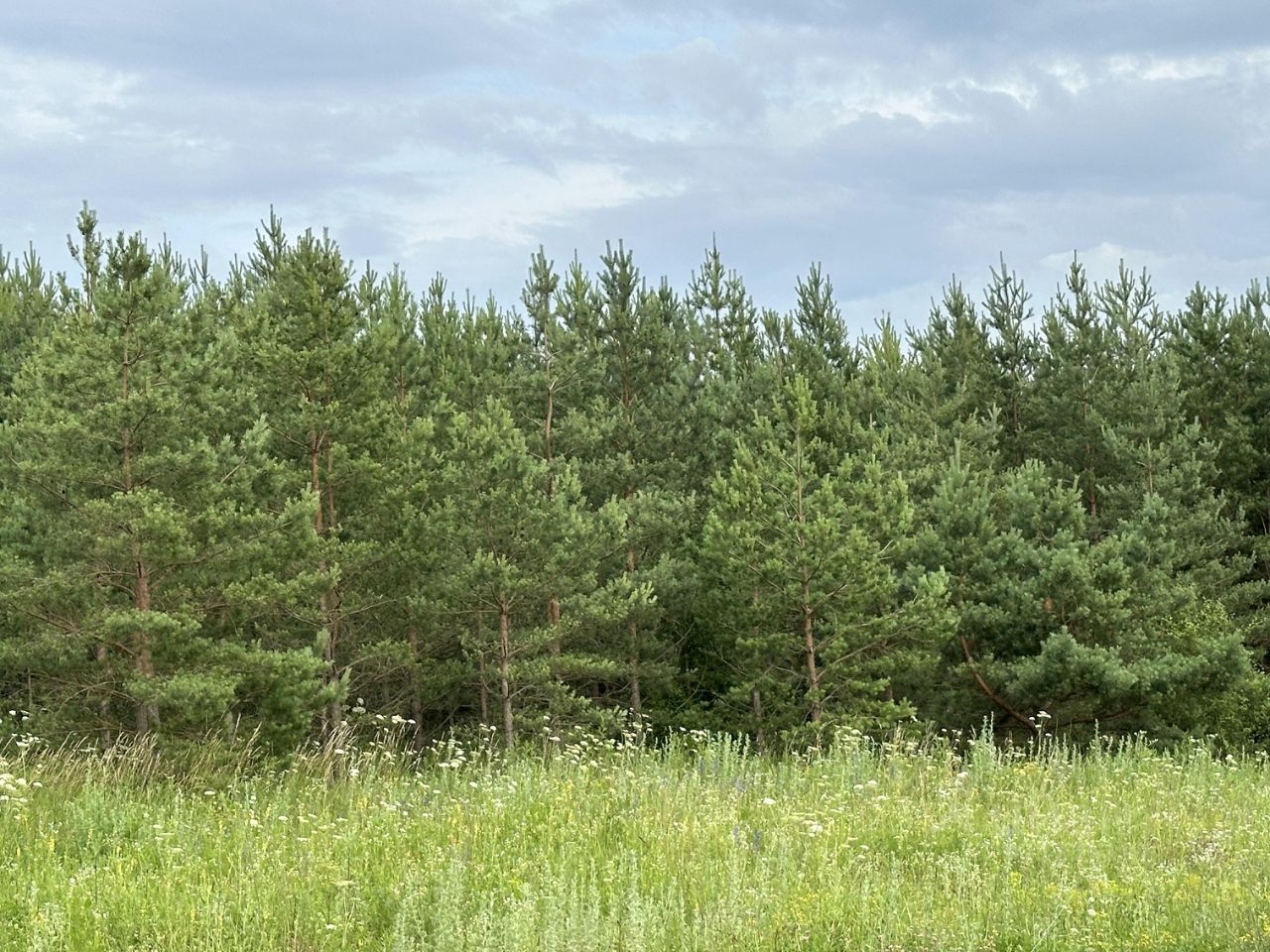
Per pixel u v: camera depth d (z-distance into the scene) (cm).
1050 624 2553
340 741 1941
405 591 2544
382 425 2405
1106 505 3447
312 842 1127
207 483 1927
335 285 2373
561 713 2595
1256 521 3647
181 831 1170
